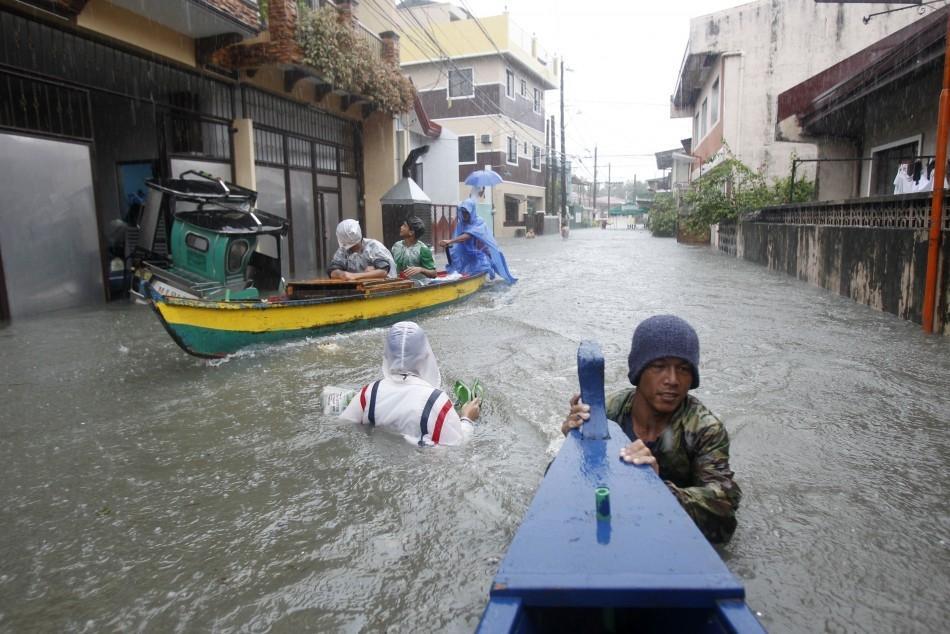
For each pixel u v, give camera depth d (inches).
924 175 437.7
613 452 86.6
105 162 471.2
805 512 117.0
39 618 91.7
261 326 247.3
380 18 829.2
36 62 351.6
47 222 356.2
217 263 324.2
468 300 383.6
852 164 587.5
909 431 158.1
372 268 323.3
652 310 338.3
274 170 547.5
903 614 88.2
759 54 805.2
